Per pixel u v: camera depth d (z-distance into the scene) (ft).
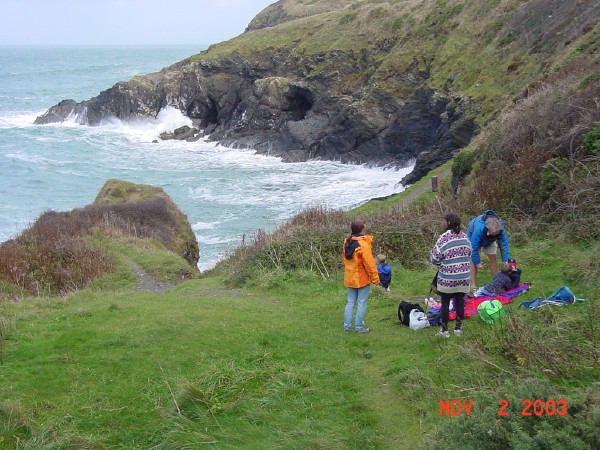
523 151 47.52
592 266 29.50
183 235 81.30
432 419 19.42
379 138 144.05
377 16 186.70
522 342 21.67
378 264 36.45
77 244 65.41
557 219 38.91
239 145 171.63
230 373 24.11
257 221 101.40
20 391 22.71
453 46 144.97
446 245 25.54
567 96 51.78
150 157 163.32
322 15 213.66
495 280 29.71
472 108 110.32
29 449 18.86
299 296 39.47
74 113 222.28
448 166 94.02
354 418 20.81
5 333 29.43
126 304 37.42
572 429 14.65
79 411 21.58
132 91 206.90
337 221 55.57
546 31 112.78
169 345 27.53
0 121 229.25
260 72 194.90
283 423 20.56
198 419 20.86
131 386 23.44
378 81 155.84
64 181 136.67
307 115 169.27
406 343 26.73
